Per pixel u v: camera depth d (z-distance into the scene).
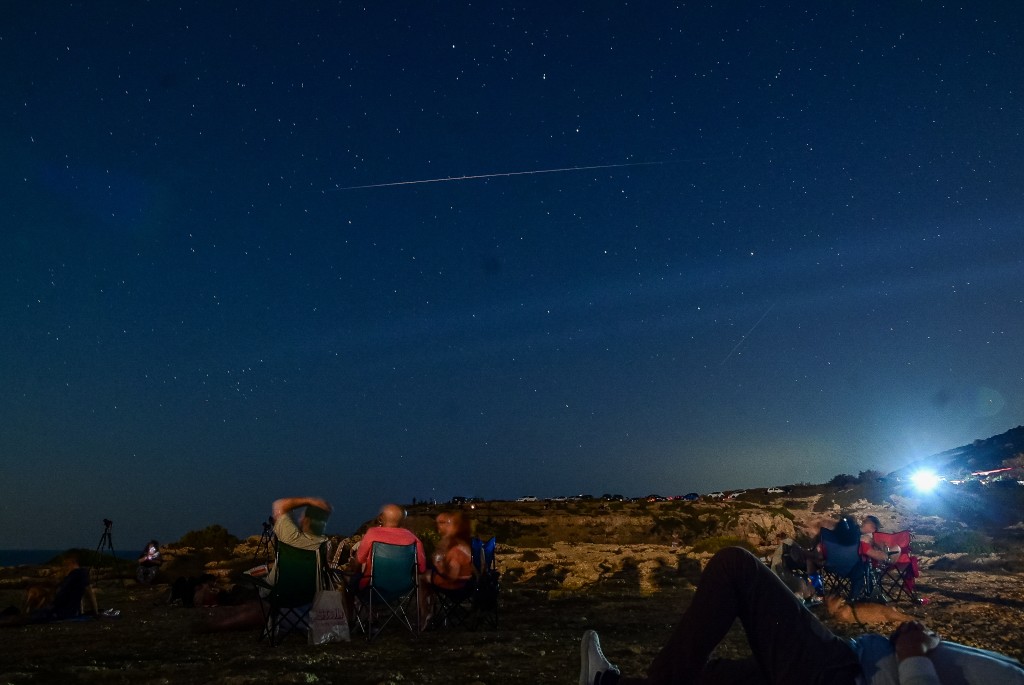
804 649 3.04
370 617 8.25
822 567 9.75
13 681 6.13
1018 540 20.58
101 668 6.59
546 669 6.42
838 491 43.91
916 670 2.87
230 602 12.12
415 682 5.91
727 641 7.27
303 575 7.94
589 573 16.39
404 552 8.47
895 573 11.37
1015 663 2.98
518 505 39.41
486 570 9.10
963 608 9.75
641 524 31.08
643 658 6.87
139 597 13.56
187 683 5.98
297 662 6.76
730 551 3.28
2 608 12.18
